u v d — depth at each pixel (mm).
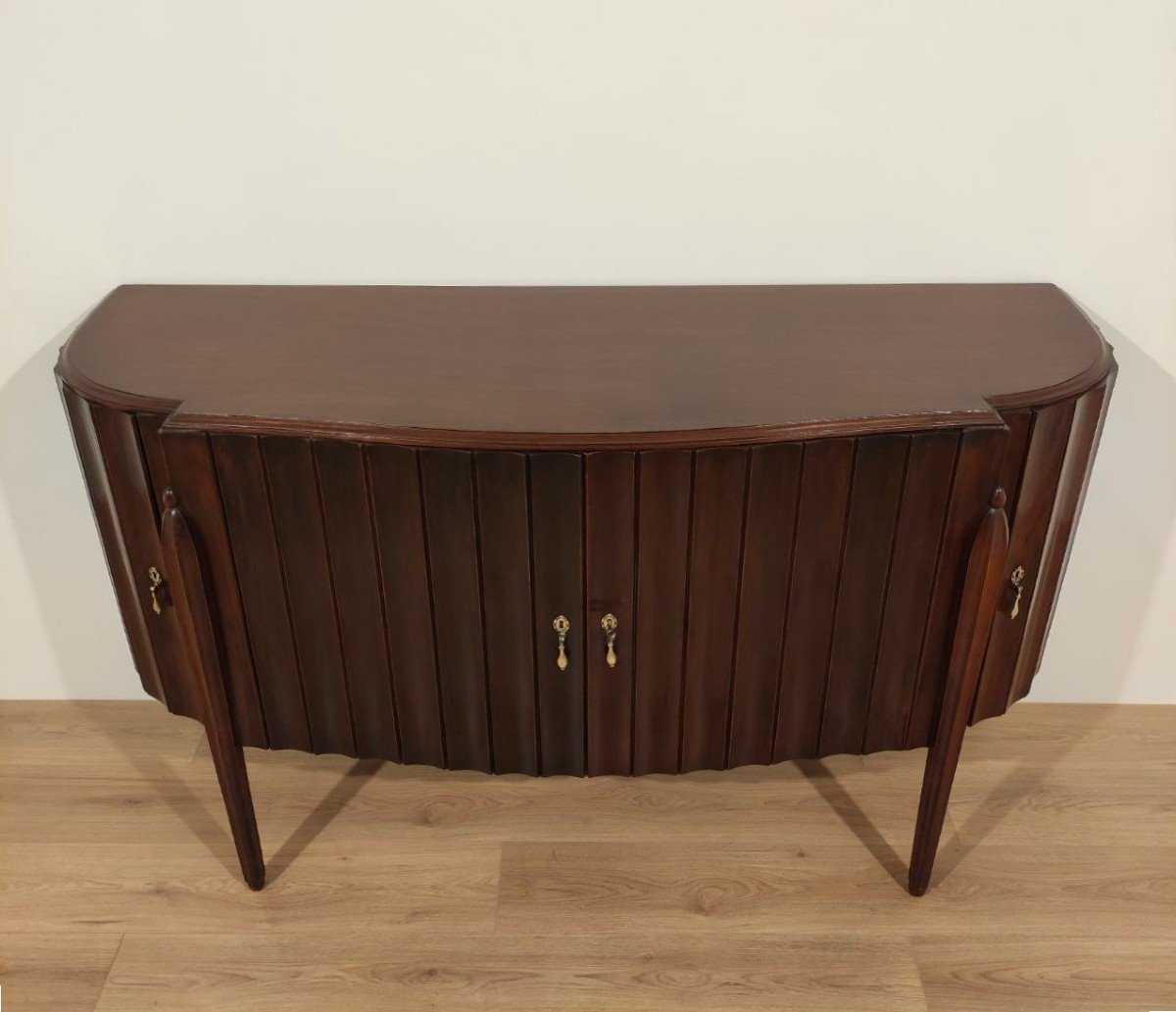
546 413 1403
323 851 1896
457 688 1587
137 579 1665
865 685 1610
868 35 1609
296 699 1639
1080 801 1991
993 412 1396
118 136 1694
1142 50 1609
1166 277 1784
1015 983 1687
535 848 1902
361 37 1618
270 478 1428
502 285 1821
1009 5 1582
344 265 1805
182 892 1831
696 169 1718
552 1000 1665
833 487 1420
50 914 1798
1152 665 2180
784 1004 1657
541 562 1453
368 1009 1656
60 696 2236
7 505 2025
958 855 1886
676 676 1562
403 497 1420
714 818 1957
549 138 1692
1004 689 1753
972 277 1806
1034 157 1697
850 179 1722
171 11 1600
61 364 1571
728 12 1593
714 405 1423
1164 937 1756
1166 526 2021
